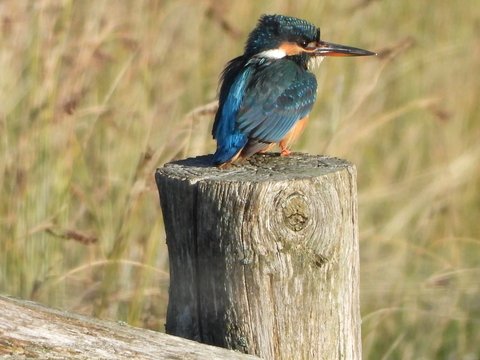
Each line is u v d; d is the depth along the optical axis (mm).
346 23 14602
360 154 13547
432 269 11938
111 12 12656
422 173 13719
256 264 5977
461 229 13039
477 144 14352
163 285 10008
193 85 13070
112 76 12312
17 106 11516
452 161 13883
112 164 11305
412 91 14867
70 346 4887
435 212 12773
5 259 9906
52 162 10461
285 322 6082
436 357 10812
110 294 9555
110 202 10672
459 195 13336
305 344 6164
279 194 5977
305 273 6074
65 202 10359
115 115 11484
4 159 10547
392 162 13820
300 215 6023
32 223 10133
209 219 6047
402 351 10664
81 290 10031
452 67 15484
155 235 9680
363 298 10867
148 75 12258
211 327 6215
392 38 15438
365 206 12945
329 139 12094
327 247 6145
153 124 11648
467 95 15117
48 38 11156
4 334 4754
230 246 5992
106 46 12852
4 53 11242
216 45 14070
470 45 15789
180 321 6430
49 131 10539
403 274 11359
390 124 14250
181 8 13992
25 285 9844
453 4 16531
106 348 4961
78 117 11742
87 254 10469
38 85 10867
